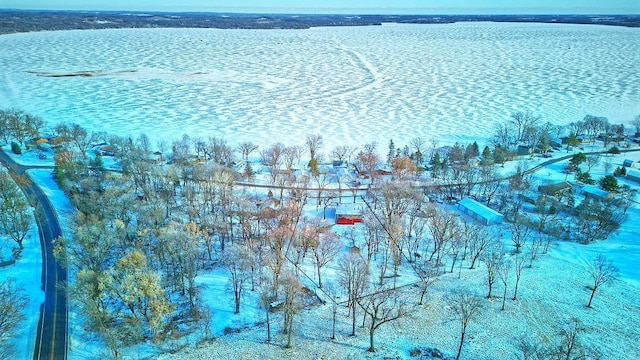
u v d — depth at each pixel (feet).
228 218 421.18
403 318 309.22
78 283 291.38
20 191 465.06
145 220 370.12
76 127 654.53
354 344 287.48
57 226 417.08
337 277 353.72
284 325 296.92
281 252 354.95
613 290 335.67
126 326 282.77
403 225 402.93
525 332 295.89
